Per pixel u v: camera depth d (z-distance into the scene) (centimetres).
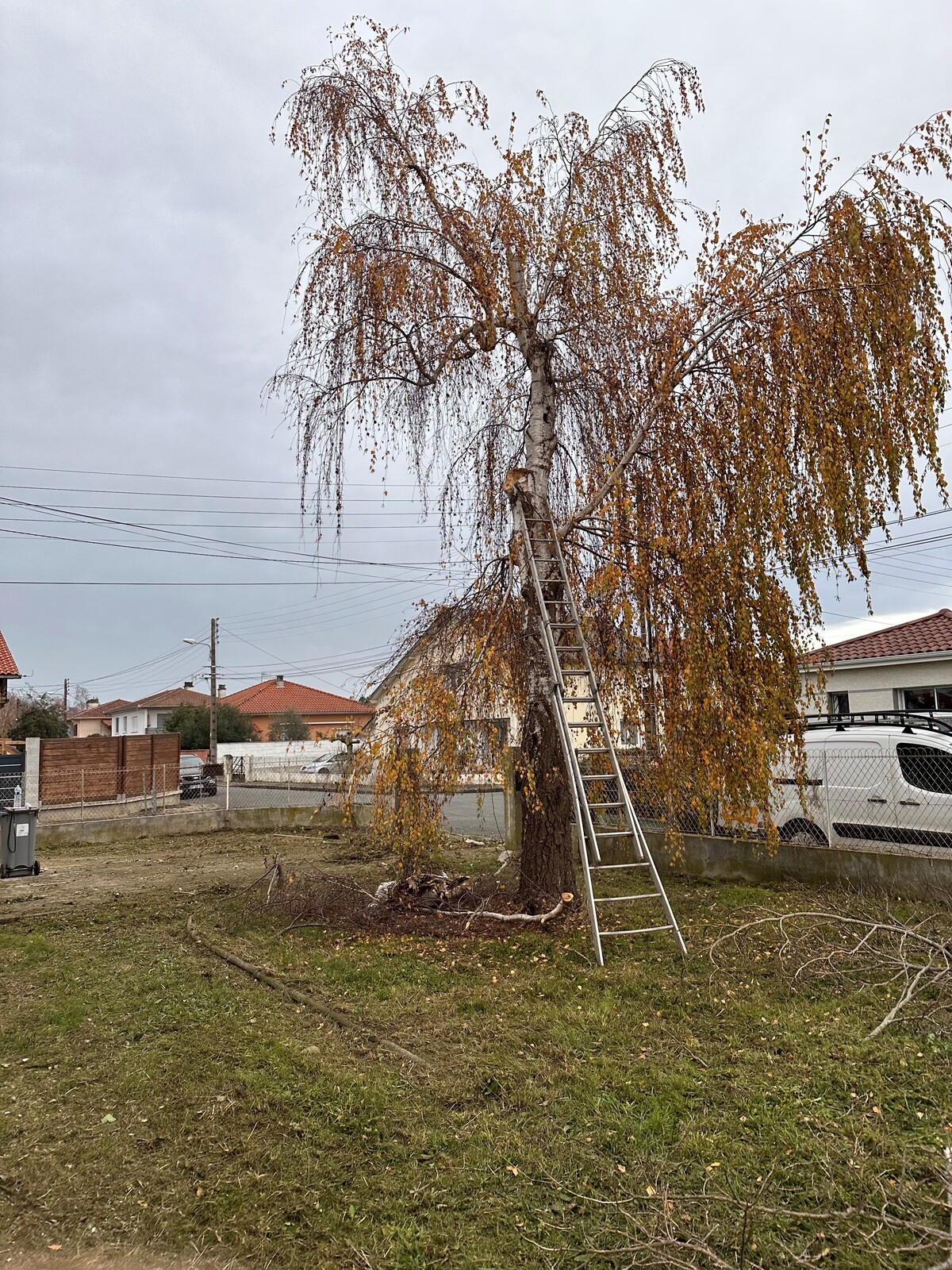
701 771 684
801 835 966
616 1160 333
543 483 791
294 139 762
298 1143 352
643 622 691
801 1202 300
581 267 723
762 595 636
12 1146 355
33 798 1883
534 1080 410
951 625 1548
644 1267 268
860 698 1647
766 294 664
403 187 768
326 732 4512
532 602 757
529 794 763
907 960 564
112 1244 288
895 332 614
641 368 736
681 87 746
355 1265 274
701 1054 438
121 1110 387
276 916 793
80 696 7638
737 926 692
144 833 1652
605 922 729
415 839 753
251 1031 484
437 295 745
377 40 776
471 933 709
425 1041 468
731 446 657
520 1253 278
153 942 721
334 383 746
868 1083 395
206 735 4431
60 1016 521
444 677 738
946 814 829
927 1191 304
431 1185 318
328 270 726
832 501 613
